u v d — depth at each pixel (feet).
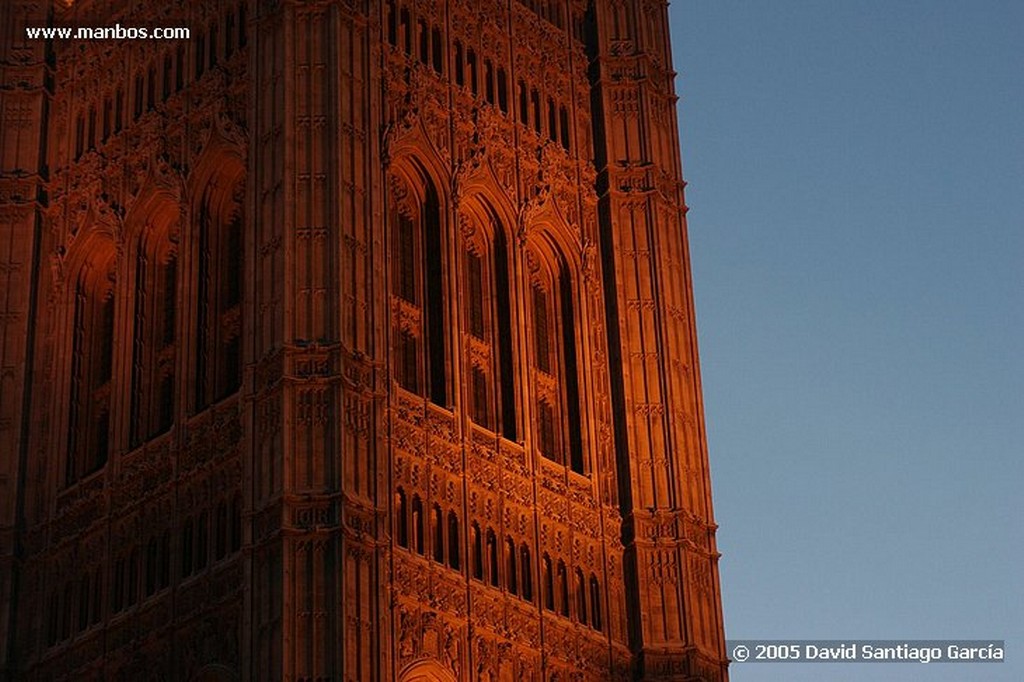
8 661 484.74
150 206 516.73
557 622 481.87
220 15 521.24
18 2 560.20
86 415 512.22
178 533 471.21
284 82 489.67
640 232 539.70
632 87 558.56
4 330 521.65
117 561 481.05
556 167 538.47
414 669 448.65
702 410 527.40
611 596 496.64
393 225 497.05
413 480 467.93
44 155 542.16
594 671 484.33
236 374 485.56
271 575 440.86
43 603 489.67
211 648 451.94
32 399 515.91
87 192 529.86
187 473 474.90
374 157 489.67
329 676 428.97
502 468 488.44
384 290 478.59
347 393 456.86
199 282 499.10
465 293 505.25
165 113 521.65
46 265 530.68
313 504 444.55
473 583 468.75
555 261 530.68
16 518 499.10
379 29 508.12
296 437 451.94
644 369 523.29
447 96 520.01
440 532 469.16
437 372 490.08
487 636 466.70
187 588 462.19
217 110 507.30
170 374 498.28
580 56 561.84
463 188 512.22
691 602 499.10
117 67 539.70
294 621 433.89
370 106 495.00
